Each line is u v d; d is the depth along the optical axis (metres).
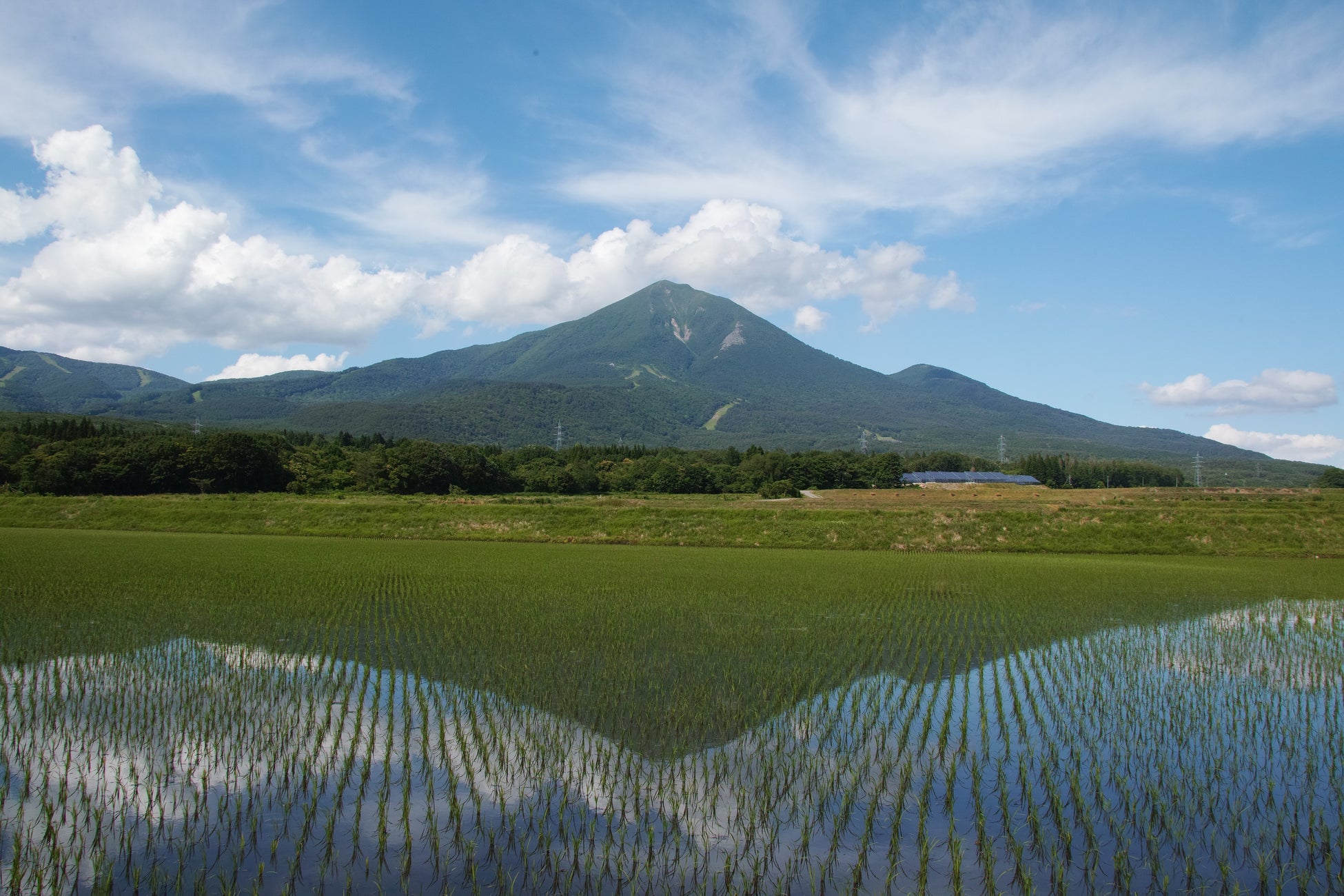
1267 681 20.05
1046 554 55.69
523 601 29.47
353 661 20.14
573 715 16.08
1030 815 11.92
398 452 117.75
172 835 11.05
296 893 9.66
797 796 12.60
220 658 20.27
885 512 64.81
